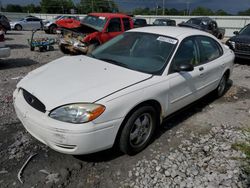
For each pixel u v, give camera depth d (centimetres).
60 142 254
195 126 400
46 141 266
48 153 306
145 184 265
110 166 291
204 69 409
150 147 332
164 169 289
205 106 489
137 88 289
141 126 312
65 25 999
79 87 275
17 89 315
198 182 269
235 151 326
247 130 360
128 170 286
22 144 321
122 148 298
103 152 314
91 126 251
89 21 1005
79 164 290
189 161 305
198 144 346
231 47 922
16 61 822
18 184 256
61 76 303
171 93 338
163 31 395
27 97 286
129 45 387
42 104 264
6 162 287
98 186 261
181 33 389
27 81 306
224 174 283
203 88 425
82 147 255
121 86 283
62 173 274
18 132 349
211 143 350
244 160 300
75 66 337
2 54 707
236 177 277
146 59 350
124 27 977
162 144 341
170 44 362
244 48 890
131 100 279
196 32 418
